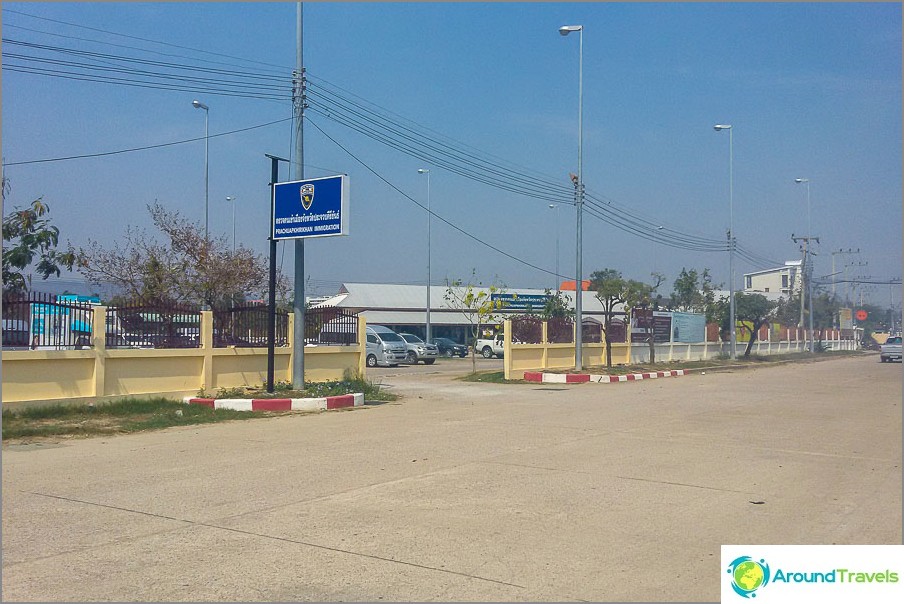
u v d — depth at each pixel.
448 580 5.73
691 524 7.29
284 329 19.19
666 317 38.84
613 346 33.84
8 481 9.16
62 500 8.19
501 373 28.36
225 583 5.65
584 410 17.03
